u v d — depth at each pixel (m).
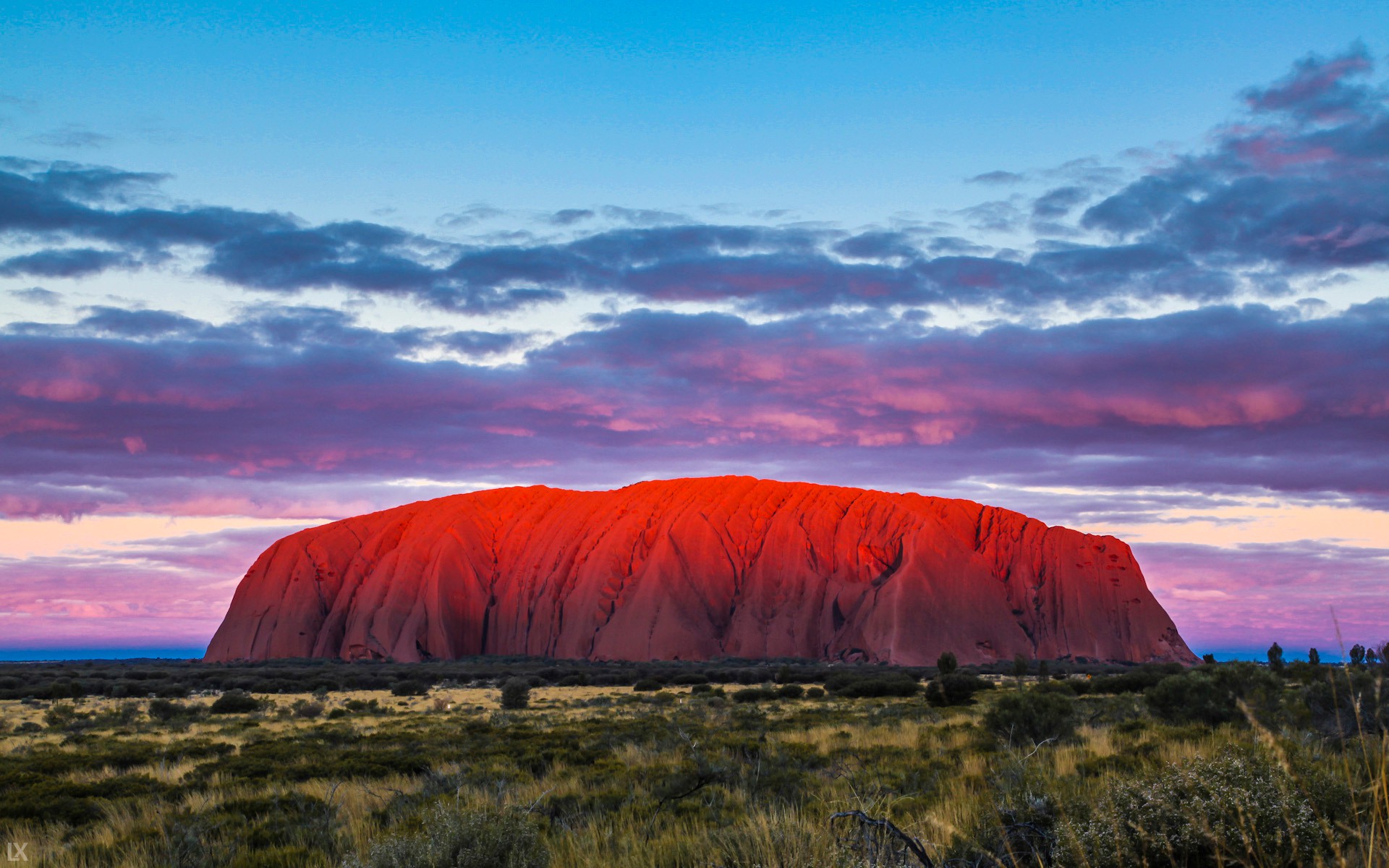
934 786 13.12
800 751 18.84
